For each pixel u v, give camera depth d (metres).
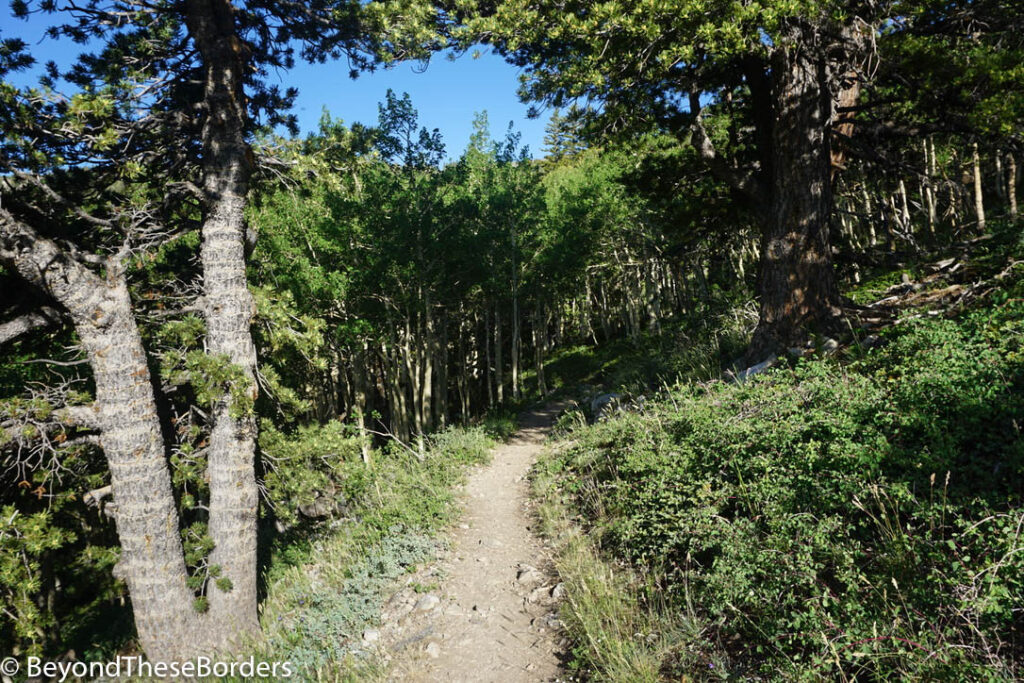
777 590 4.39
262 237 16.73
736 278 22.95
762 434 6.66
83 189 8.54
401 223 18.72
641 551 6.29
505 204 24.12
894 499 4.70
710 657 4.39
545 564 7.38
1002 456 4.57
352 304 19.67
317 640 6.69
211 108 8.28
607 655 4.79
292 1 9.30
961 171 21.48
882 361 7.61
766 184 12.43
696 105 12.34
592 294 44.69
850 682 3.50
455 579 7.37
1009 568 3.56
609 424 11.25
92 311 7.15
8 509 7.12
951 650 3.29
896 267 16.55
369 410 25.55
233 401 7.94
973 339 6.74
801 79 11.19
